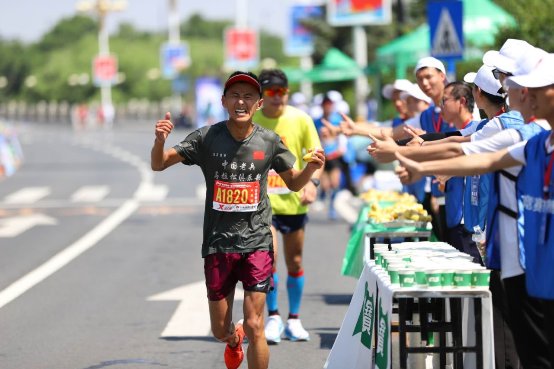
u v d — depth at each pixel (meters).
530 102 13.04
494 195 14.66
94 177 75.31
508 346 16.17
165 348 21.25
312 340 22.00
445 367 16.64
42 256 35.25
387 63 57.75
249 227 16.64
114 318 24.38
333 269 31.86
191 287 28.59
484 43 43.50
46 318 24.41
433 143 16.64
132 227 44.03
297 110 22.02
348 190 53.56
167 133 16.05
